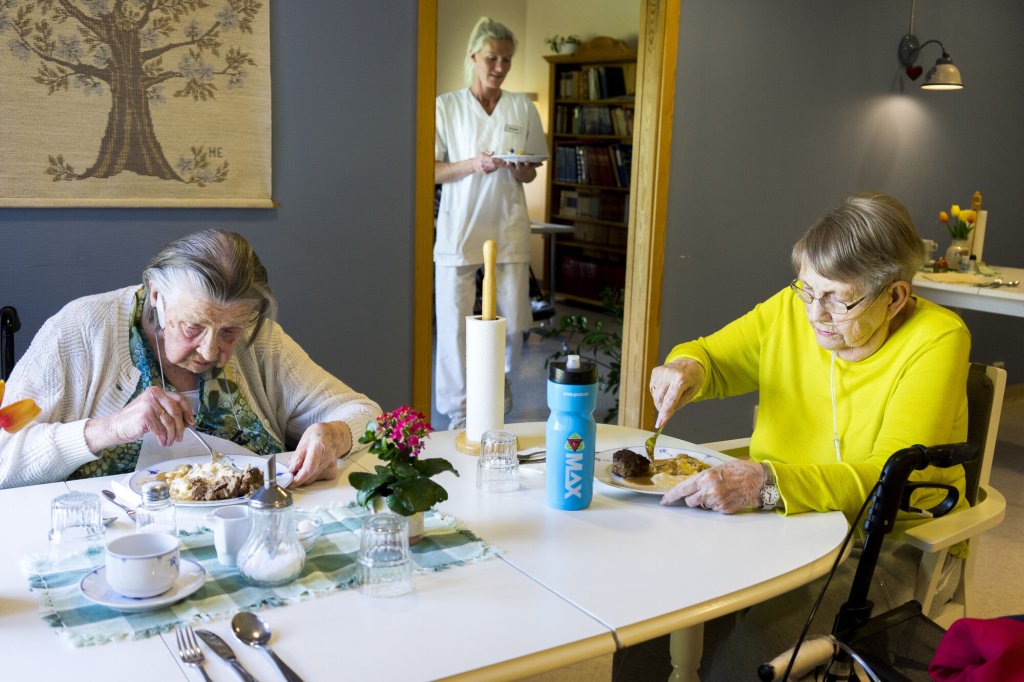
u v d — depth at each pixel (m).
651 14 3.36
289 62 2.60
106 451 1.63
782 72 3.75
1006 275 4.29
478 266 4.07
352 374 2.88
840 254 1.54
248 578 1.12
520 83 7.86
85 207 2.38
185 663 0.93
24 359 1.60
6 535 1.25
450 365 4.07
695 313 3.71
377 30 2.72
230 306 1.52
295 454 1.51
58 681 0.89
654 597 1.12
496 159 3.86
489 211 4.04
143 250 2.48
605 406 4.56
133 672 0.91
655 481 1.53
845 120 4.07
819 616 1.53
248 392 1.78
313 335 2.78
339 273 2.79
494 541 1.28
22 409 1.08
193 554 1.21
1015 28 4.84
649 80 3.40
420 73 2.82
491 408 1.66
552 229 6.63
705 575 1.19
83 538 1.21
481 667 0.94
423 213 2.90
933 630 1.30
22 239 2.33
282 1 2.55
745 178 3.74
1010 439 4.45
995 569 2.91
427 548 1.25
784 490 1.41
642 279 3.54
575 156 7.46
